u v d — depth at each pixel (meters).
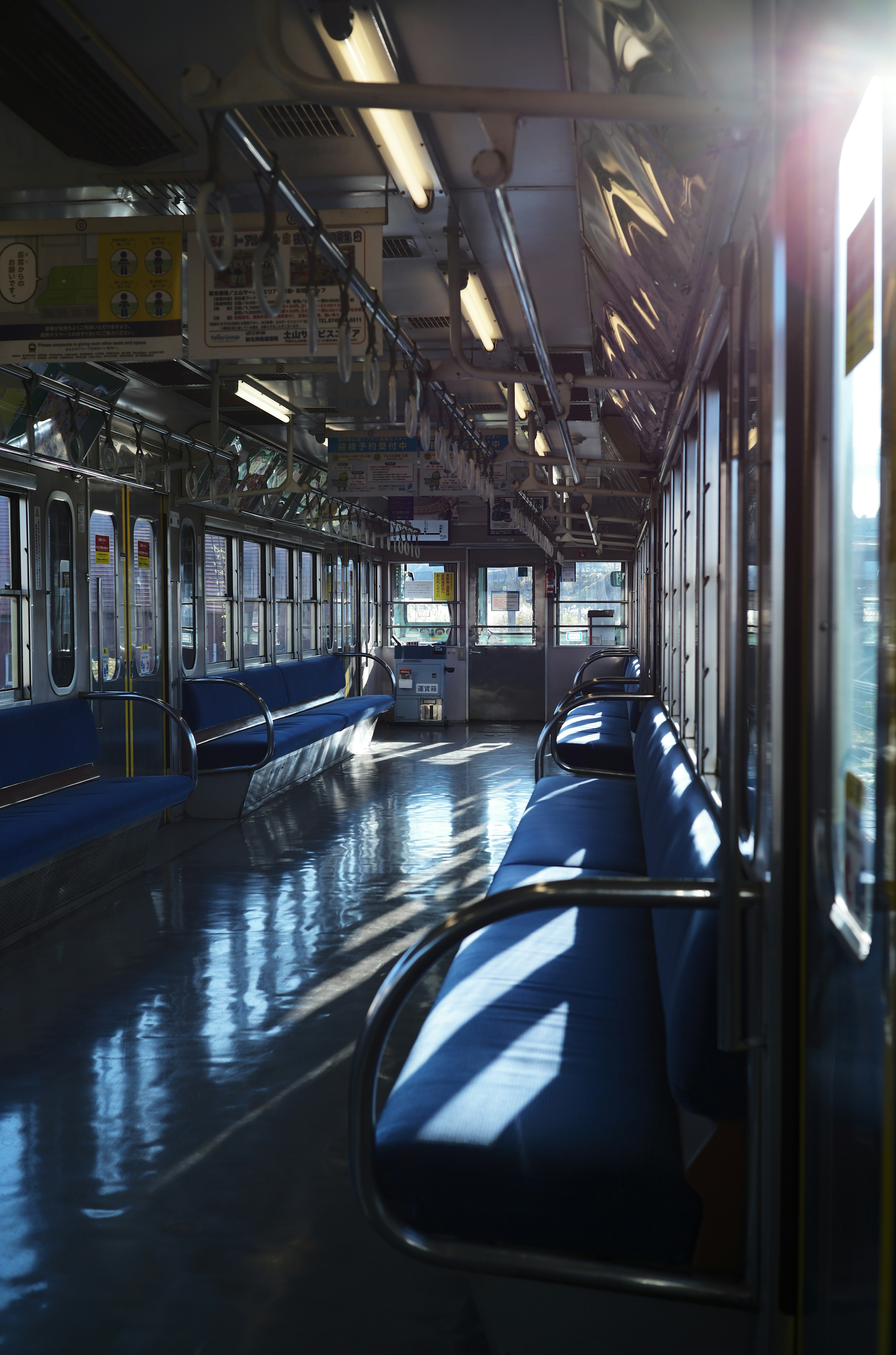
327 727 9.92
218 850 6.88
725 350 3.12
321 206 4.09
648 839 3.70
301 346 3.68
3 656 5.81
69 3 2.64
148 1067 3.47
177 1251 2.43
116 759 6.88
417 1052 2.33
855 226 1.48
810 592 1.63
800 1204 1.68
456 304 4.12
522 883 3.68
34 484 5.94
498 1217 1.84
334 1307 2.22
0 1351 2.08
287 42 2.87
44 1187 2.72
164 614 7.77
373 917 5.28
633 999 2.62
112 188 3.85
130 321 3.74
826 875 1.57
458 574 16.11
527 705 16.09
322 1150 2.92
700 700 3.39
